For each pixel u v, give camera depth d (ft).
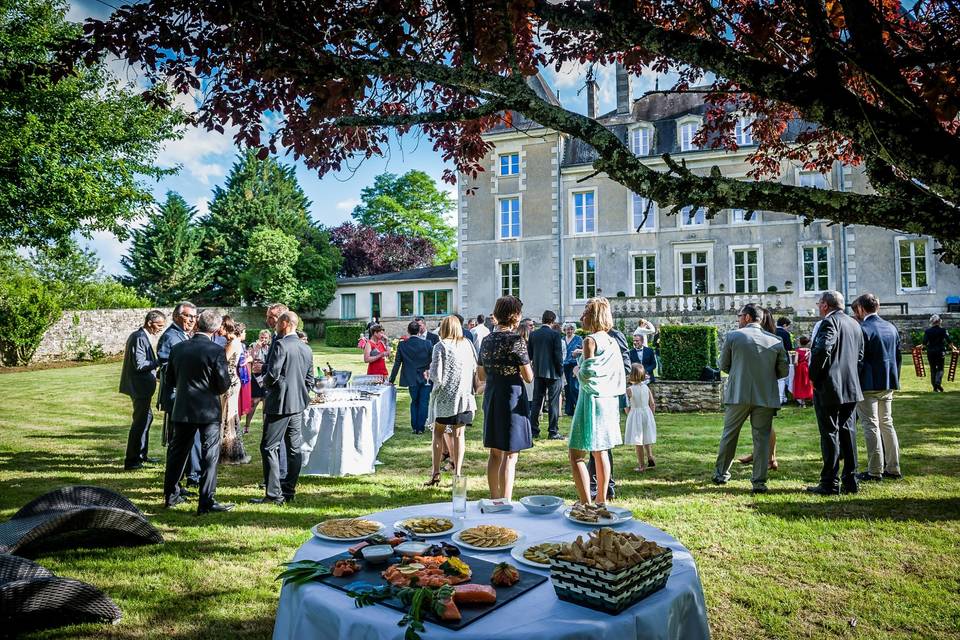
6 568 10.23
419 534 8.42
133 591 12.18
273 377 17.95
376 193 161.89
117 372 60.70
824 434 18.15
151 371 23.08
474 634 5.61
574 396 33.91
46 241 55.36
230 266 122.11
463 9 9.30
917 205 6.33
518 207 87.04
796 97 6.76
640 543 6.74
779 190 6.71
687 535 14.84
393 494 19.21
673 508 16.94
